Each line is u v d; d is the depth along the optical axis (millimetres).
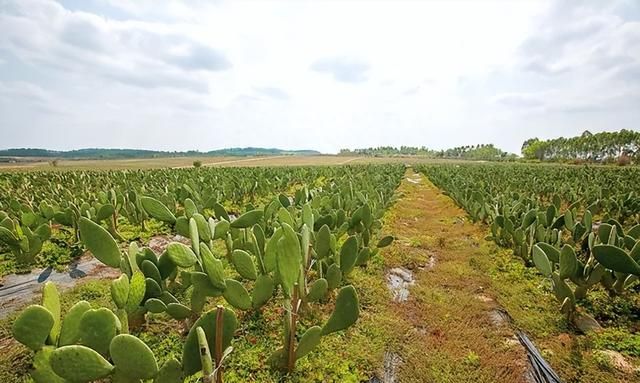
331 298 3062
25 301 3217
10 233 3719
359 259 3473
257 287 2355
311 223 3258
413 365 2264
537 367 2248
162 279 2547
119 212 5629
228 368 2143
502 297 3283
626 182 10812
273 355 2158
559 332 2662
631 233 3375
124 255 2295
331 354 2295
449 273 3982
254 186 8766
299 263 2023
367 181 9828
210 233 3156
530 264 3992
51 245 4512
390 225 6500
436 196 11953
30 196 7141
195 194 6129
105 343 1423
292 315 2043
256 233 3113
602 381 2094
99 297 3188
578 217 6852
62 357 1231
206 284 2332
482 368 2248
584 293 2986
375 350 2369
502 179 13219
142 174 13203
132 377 1375
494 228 4949
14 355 2227
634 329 2662
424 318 2939
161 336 2455
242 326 2625
